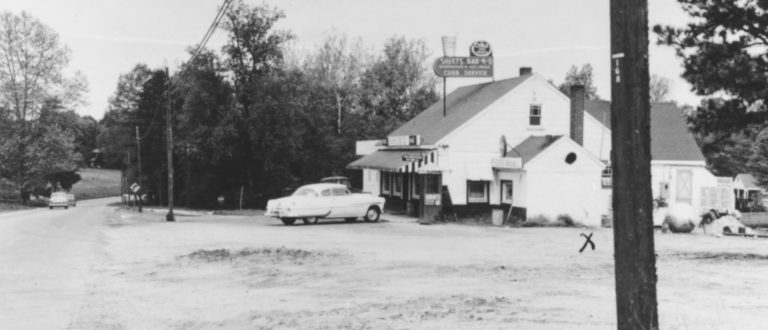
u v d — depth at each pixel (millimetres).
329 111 66875
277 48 64938
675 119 44625
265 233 27656
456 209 35469
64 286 14812
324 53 69375
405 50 69062
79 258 20172
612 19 6094
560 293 12188
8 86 78875
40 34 79750
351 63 69562
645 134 5992
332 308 11297
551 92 37219
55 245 24438
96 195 124500
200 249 21625
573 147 33625
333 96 67250
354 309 11070
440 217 34438
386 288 13281
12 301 12922
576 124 37344
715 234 30422
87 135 163125
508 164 34000
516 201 34250
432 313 10422
